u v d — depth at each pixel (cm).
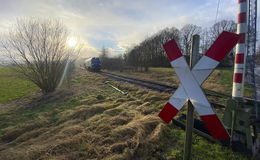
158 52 4581
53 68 942
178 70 182
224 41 147
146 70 2984
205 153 303
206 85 1135
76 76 1947
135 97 796
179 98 183
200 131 372
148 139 344
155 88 970
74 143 337
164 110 197
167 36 4778
